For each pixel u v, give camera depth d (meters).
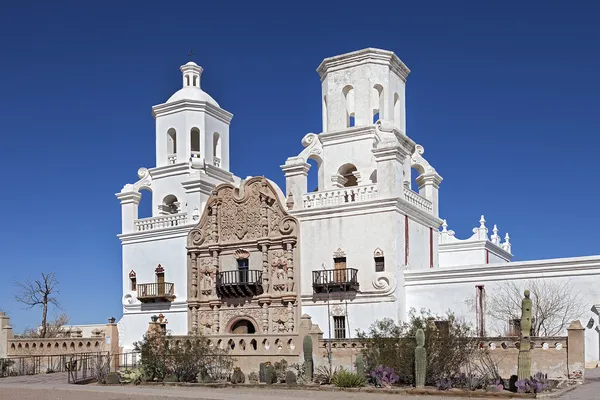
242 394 24.33
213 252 42.00
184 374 30.09
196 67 50.44
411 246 38.72
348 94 44.47
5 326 41.31
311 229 39.22
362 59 42.22
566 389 23.72
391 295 36.22
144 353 31.11
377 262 37.19
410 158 43.06
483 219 49.78
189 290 42.66
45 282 55.94
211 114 49.34
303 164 40.22
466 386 24.45
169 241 44.34
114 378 30.03
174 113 48.56
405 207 38.22
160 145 48.84
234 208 41.84
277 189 40.47
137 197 47.09
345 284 37.03
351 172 42.72
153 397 23.84
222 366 31.00
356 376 25.91
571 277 33.28
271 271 40.03
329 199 39.22
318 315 38.28
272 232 40.28
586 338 32.56
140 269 45.38
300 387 26.31
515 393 22.34
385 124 40.59
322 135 42.31
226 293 40.84
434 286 36.56
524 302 24.23
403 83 45.06
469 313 35.38
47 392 26.44
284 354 31.77
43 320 55.12
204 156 48.16
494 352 27.77
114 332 40.16
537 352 27.27
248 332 40.75
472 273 35.59
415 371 25.05
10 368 37.47
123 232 46.62
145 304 44.72
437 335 26.62
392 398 22.83
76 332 56.72
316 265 38.75
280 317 39.16
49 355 37.00
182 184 44.81
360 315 37.03
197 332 34.72
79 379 31.80
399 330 28.98
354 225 37.94
